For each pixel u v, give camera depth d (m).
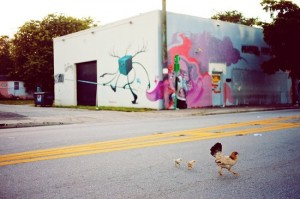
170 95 23.14
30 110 23.69
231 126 11.72
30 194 4.20
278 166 5.58
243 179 4.79
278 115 16.86
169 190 4.29
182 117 17.12
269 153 6.67
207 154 6.64
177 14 23.83
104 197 4.04
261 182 4.62
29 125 13.96
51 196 4.10
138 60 24.42
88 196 4.08
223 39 27.25
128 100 25.53
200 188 4.37
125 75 25.73
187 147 7.44
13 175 5.17
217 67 26.64
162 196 4.05
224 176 4.98
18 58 52.62
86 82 30.72
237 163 5.82
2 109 25.47
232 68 27.97
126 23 25.47
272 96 32.16
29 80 52.69
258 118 15.16
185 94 24.12
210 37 26.14
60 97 34.12
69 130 11.59
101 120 15.93
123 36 25.81
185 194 4.12
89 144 8.12
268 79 31.66
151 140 8.60
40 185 4.59
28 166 5.77
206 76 25.75
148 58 23.53
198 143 7.97
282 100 33.44
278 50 27.38
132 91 25.09
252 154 6.58
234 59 28.17
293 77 28.50
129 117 17.23
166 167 5.58
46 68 50.06
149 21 23.38
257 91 30.39
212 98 26.22
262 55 30.95
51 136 9.91
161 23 22.59
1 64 73.88
